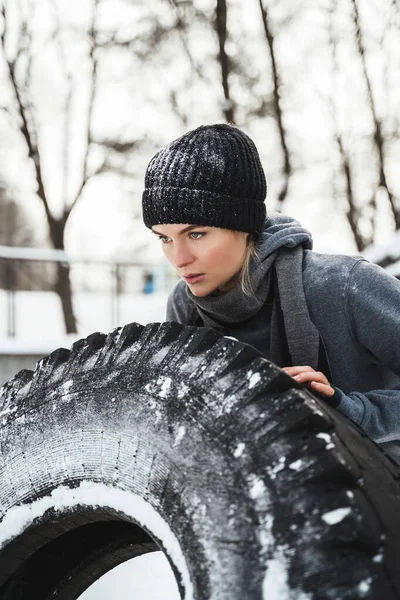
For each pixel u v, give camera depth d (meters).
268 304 1.65
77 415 1.36
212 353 1.25
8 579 1.48
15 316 9.81
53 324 13.03
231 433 1.16
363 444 1.24
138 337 1.38
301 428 1.13
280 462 1.11
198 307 1.71
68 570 1.54
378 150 12.64
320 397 1.39
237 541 1.09
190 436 1.19
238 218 1.56
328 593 1.03
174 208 1.55
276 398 1.16
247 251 1.61
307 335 1.57
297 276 1.61
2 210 17.25
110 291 10.73
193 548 1.13
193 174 1.54
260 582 1.06
